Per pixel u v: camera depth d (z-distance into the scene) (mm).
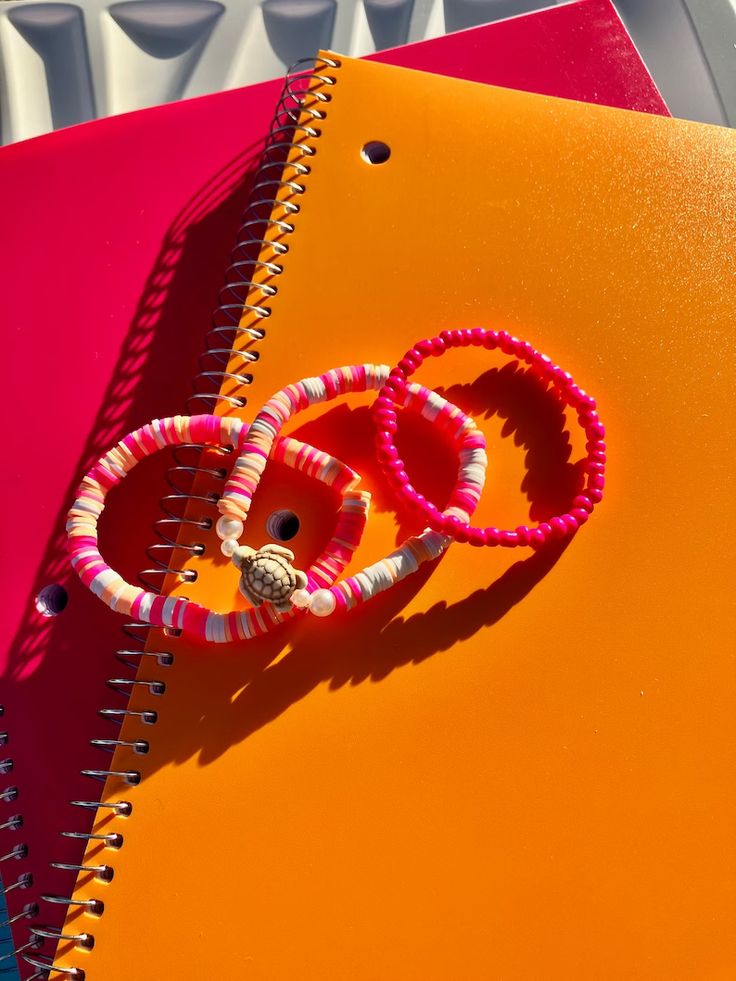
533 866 179
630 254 218
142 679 192
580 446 203
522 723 186
